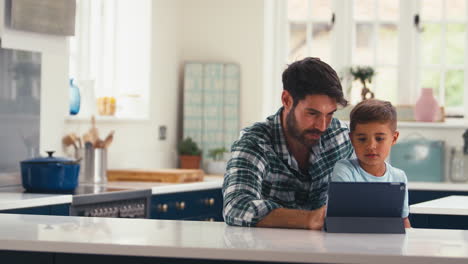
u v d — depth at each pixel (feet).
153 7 19.06
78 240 6.40
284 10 21.54
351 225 7.14
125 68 19.07
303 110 7.46
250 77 20.51
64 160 13.14
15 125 13.84
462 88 21.31
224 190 7.80
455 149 19.77
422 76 21.40
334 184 7.06
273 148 7.98
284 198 8.21
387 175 8.39
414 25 21.36
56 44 14.92
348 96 20.99
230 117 20.26
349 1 21.40
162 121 19.66
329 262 5.88
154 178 16.35
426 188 18.40
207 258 6.07
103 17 18.39
